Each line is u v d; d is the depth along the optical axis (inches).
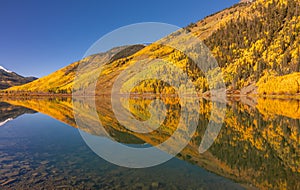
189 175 584.7
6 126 1488.7
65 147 886.4
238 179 564.7
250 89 4003.4
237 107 2305.6
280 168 644.7
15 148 890.7
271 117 1588.3
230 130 1193.4
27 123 1608.0
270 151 818.2
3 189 510.6
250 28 5728.3
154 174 586.2
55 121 1658.5
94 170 620.1
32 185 531.2
